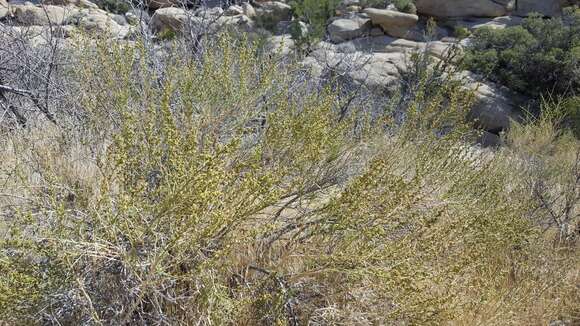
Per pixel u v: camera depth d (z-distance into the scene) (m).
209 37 5.97
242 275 2.75
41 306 2.22
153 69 4.10
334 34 15.52
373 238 2.77
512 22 16.47
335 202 2.74
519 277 3.48
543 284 3.42
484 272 3.23
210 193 2.27
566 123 9.62
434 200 3.36
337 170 3.30
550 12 16.61
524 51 12.83
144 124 2.98
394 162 3.53
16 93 5.20
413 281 2.71
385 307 2.79
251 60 3.68
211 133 3.02
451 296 2.71
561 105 10.64
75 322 2.33
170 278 2.36
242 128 3.05
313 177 3.07
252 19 14.23
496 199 3.84
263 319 2.64
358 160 3.48
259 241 2.89
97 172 3.09
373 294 2.80
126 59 3.43
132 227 2.31
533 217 4.28
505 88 13.06
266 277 2.71
